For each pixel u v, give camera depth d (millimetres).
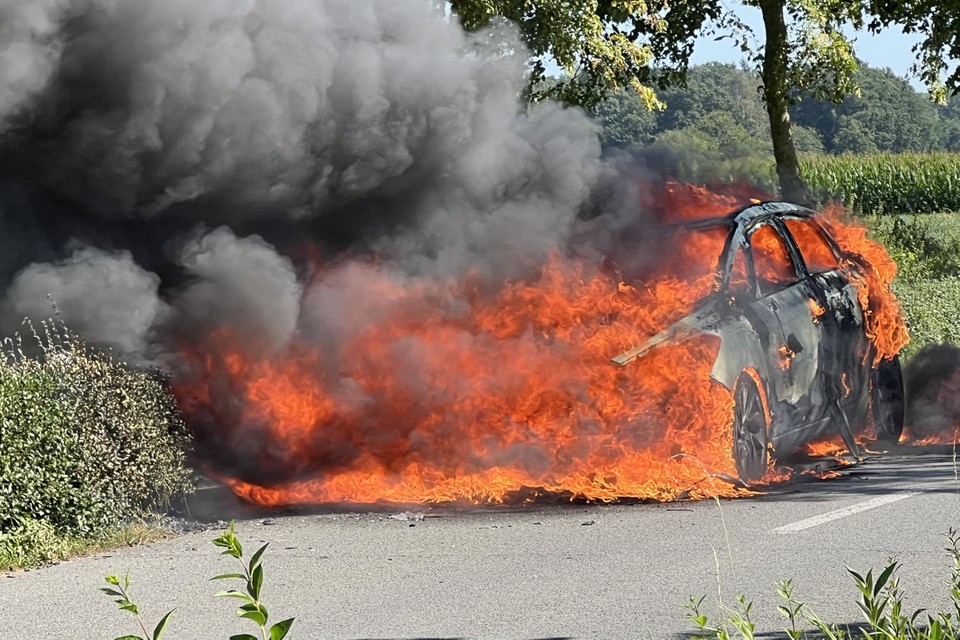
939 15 30562
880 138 162750
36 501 8750
